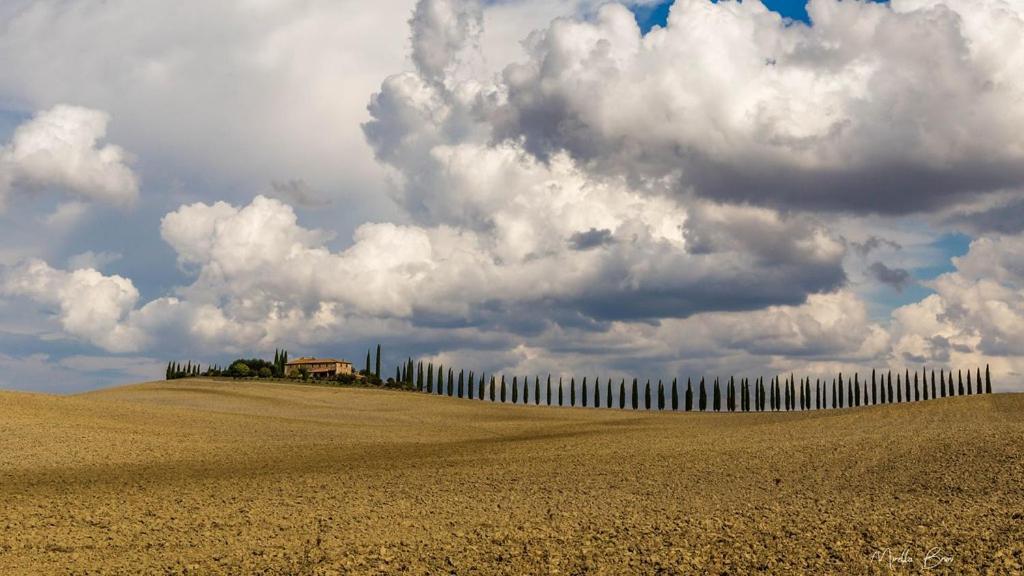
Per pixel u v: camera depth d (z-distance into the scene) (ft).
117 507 100.53
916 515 83.87
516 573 61.52
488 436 239.91
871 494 108.88
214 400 352.49
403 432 249.14
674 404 475.72
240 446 192.54
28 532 82.43
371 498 109.91
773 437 207.51
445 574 61.82
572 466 152.76
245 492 116.57
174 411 262.06
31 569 66.54
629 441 207.51
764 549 66.69
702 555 65.36
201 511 97.25
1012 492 105.91
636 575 60.13
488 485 125.29
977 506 91.66
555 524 84.43
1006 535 69.62
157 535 80.84
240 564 66.95
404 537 78.28
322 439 218.38
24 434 182.80
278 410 329.72
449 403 412.36
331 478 135.33
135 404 269.85
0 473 138.31
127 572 65.05
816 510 92.02
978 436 177.58
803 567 60.18
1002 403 297.53
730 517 86.38
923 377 493.77
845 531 73.87
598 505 101.91
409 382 531.91
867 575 57.57
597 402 496.23
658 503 103.50
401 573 62.34
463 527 83.92
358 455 179.52
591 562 64.13
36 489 119.03
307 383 479.41
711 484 124.57
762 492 114.11
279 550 72.59
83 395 362.94
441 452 187.62
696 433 230.89
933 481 120.06
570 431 255.70
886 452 160.86
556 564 63.77
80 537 79.77
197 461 162.50
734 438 208.33
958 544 66.44
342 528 84.43
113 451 170.19
